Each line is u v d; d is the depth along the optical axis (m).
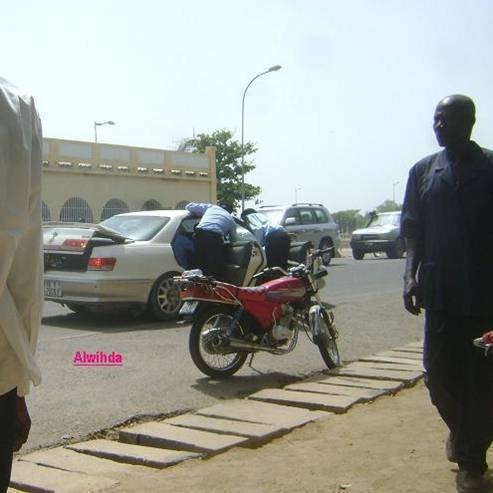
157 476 4.01
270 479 3.91
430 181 3.72
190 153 34.84
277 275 7.38
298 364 7.07
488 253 3.59
